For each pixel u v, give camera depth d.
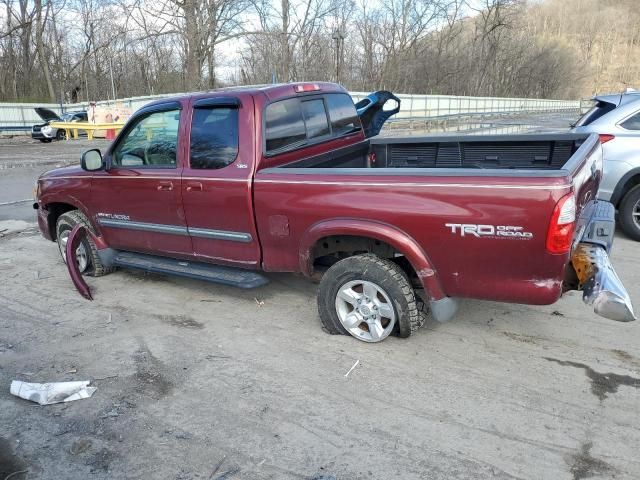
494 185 3.18
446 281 3.52
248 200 4.13
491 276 3.37
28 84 43.22
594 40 117.38
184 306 4.89
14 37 41.50
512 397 3.28
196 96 4.43
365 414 3.18
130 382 3.63
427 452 2.84
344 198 3.70
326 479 2.67
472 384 3.43
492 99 37.72
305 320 4.48
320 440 2.97
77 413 3.31
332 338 4.13
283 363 3.79
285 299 4.95
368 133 6.36
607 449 2.80
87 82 42.91
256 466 2.79
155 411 3.30
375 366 3.70
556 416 3.08
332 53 32.50
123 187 4.95
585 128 6.44
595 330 4.10
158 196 4.69
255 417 3.20
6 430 3.18
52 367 3.87
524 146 4.82
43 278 5.79
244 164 4.13
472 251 3.34
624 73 107.62
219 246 4.51
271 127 4.27
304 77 26.38
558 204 3.04
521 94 67.69
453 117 27.62
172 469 2.80
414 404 3.25
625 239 6.41
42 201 5.87
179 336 4.29
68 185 5.49
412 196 3.45
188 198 4.48
